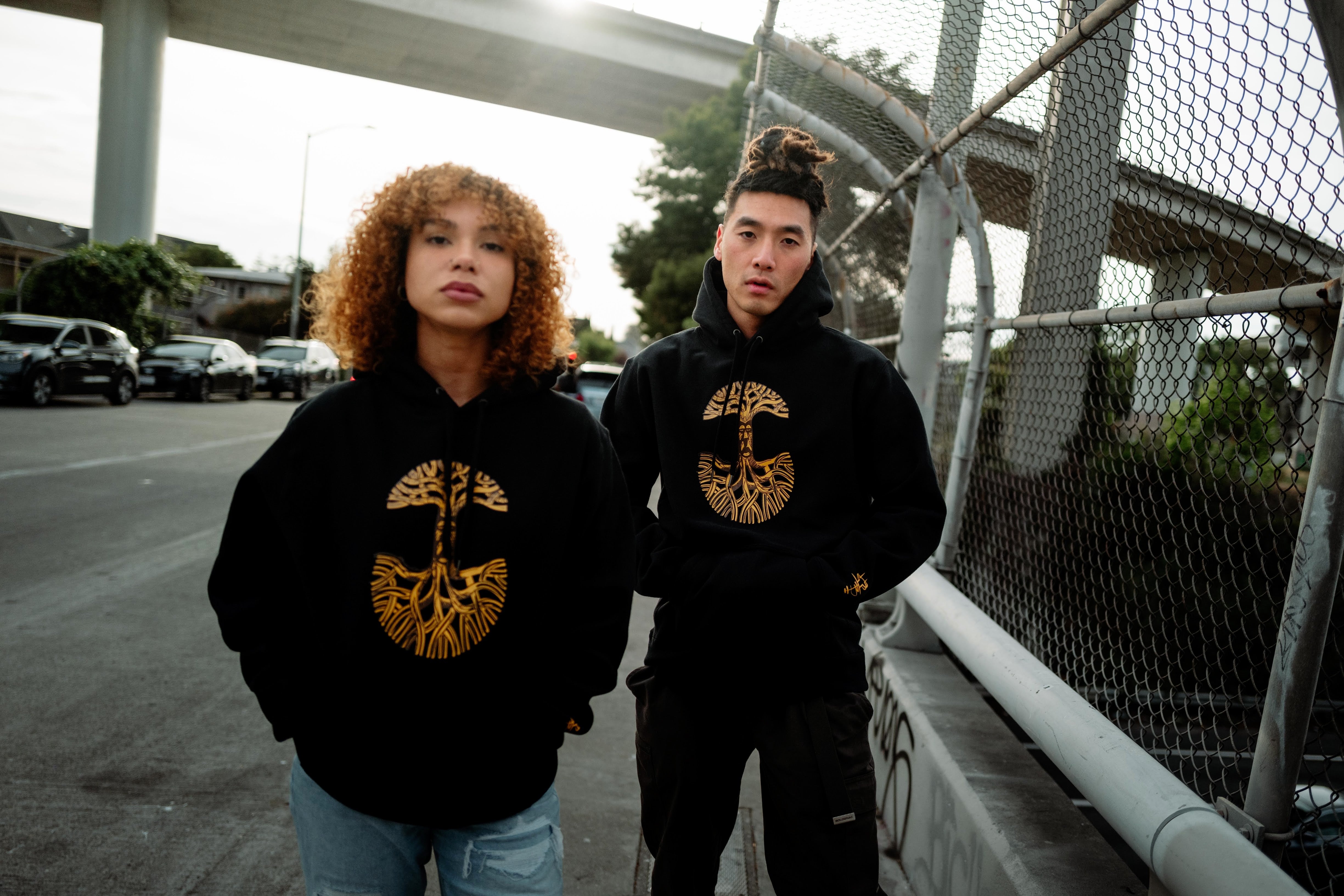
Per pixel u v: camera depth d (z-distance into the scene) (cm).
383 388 126
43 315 2355
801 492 175
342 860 124
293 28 3844
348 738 122
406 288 127
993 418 310
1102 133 180
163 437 1200
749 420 178
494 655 122
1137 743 171
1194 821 124
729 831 183
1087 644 210
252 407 2033
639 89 4144
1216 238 146
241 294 6216
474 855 127
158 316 2630
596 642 132
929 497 173
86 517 658
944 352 356
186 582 506
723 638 166
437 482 122
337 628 121
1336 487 115
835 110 356
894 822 261
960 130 231
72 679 357
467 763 123
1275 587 240
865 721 171
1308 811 158
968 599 257
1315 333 138
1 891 216
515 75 4181
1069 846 181
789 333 177
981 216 286
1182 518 169
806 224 176
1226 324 154
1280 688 122
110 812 257
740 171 185
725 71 3934
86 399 1758
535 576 125
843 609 168
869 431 175
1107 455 207
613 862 248
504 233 122
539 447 126
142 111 3559
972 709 254
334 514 121
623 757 324
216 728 318
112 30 3525
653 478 194
